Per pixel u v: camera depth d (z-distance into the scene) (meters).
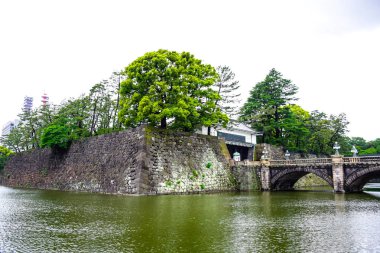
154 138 44.16
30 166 70.44
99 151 51.31
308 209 28.48
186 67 49.34
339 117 80.38
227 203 32.34
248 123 77.12
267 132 74.00
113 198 36.69
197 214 24.70
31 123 75.75
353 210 27.92
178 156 46.41
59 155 61.22
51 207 28.94
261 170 54.84
